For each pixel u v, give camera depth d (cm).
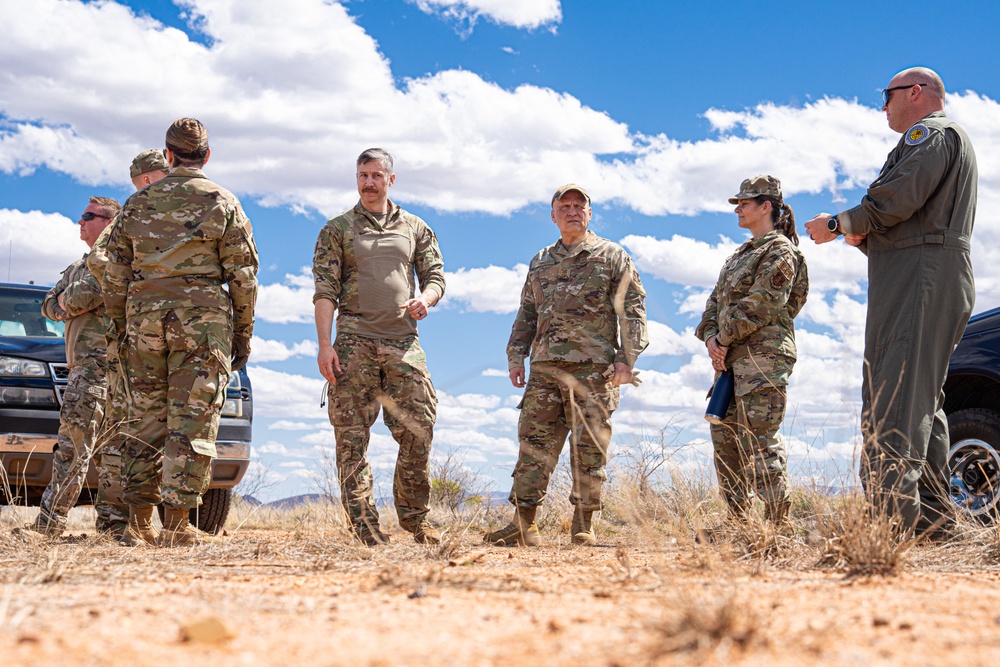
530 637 185
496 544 539
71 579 285
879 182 427
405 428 498
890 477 393
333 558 386
